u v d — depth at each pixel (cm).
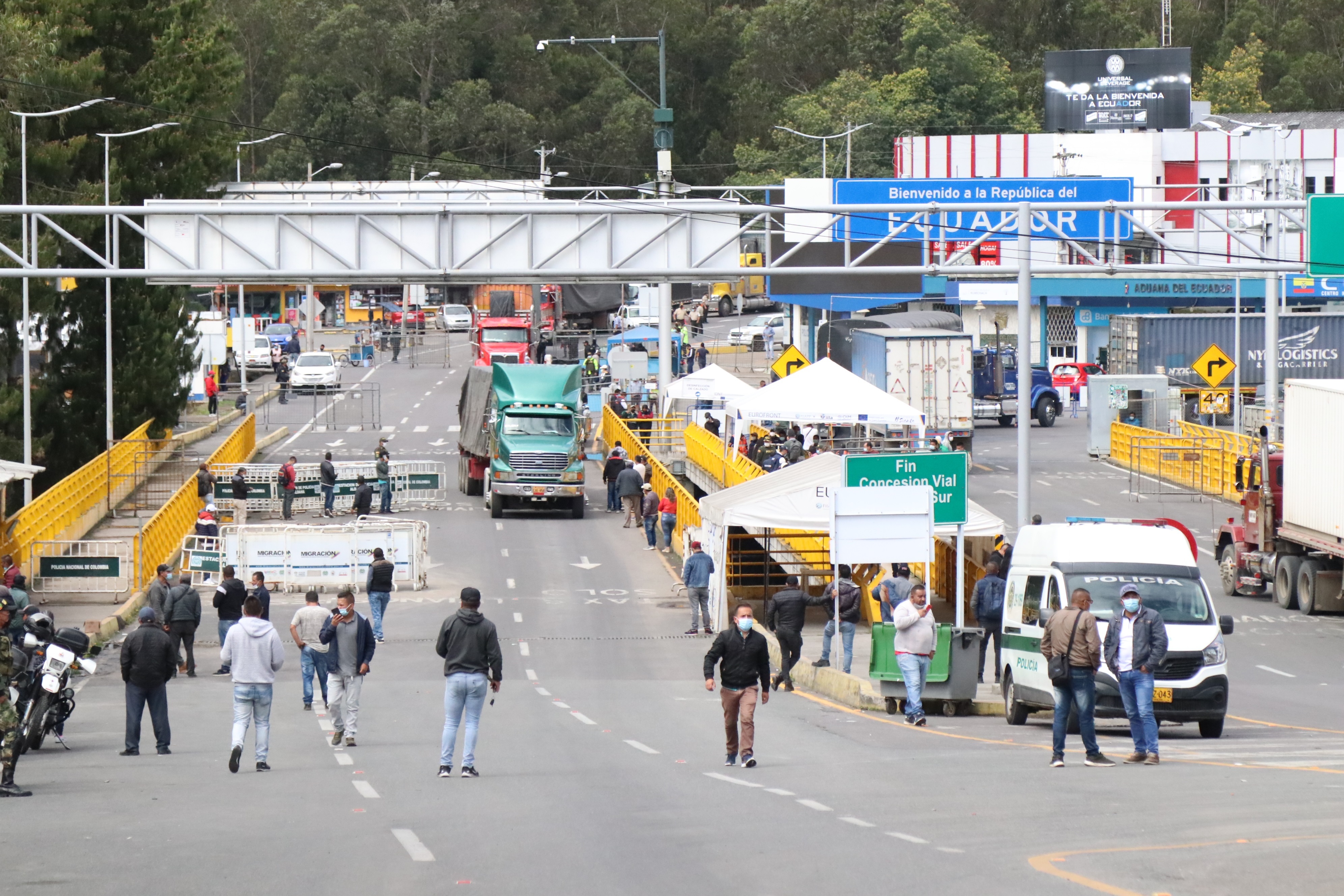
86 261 16475
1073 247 9512
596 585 11481
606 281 9950
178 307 17588
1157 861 3284
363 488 14050
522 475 14388
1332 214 9856
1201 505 14225
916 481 8131
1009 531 12244
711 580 9950
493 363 15925
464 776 4931
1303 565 10181
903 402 15588
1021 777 4738
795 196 16950
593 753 5631
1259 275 12950
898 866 3291
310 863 3409
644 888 3125
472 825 3934
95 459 14612
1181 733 6319
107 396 15275
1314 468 9769
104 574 10412
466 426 16062
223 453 15750
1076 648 5038
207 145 17975
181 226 9675
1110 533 6450
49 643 5759
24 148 14012
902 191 17025
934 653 6962
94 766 5356
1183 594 6222
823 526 9612
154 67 17312
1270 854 3328
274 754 5691
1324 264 9894
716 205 9606
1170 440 15488
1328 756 5350
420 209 9688
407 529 11281
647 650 9306
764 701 5138
